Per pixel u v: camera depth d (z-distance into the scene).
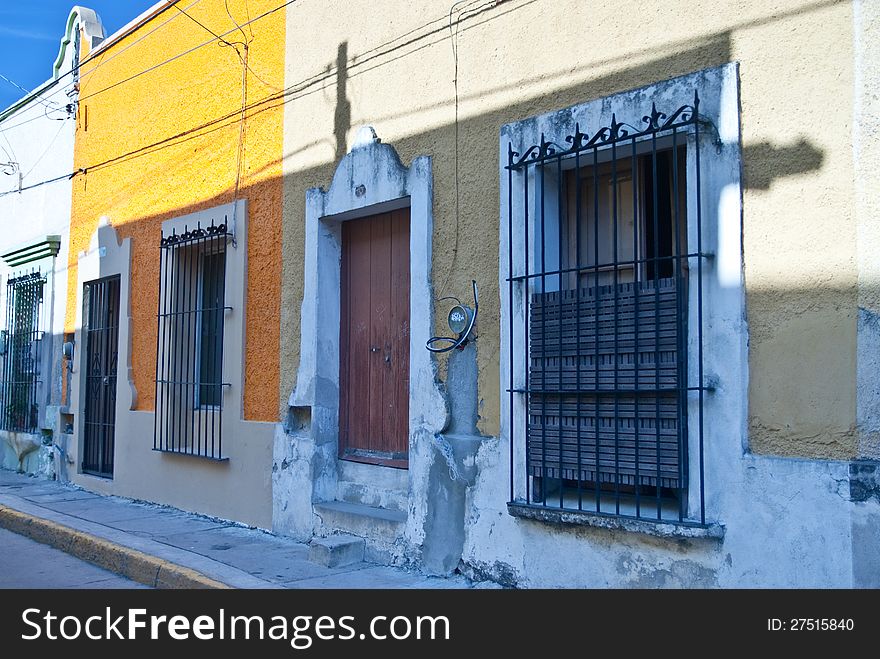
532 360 5.05
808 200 3.99
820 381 3.91
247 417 7.47
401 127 6.10
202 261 8.38
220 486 7.73
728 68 4.27
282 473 6.98
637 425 4.51
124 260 9.38
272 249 7.28
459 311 5.52
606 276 4.96
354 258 6.78
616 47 4.81
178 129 8.63
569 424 4.86
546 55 5.17
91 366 10.25
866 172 3.83
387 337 6.43
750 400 4.14
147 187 9.12
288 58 7.23
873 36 3.84
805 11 4.04
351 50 6.58
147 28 9.22
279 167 7.27
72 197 10.75
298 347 6.91
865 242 3.81
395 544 5.88
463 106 5.65
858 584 3.73
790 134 4.07
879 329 3.75
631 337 4.59
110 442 9.80
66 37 10.95
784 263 4.05
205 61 8.28
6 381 12.23
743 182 4.21
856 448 3.79
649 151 4.76
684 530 4.24
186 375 8.41
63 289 10.86
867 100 3.84
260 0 7.56
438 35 5.85
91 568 6.64
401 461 6.23
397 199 6.08
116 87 9.82
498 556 5.20
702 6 4.43
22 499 9.18
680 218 4.64
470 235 5.54
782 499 3.98
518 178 5.19
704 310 4.30
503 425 5.20
